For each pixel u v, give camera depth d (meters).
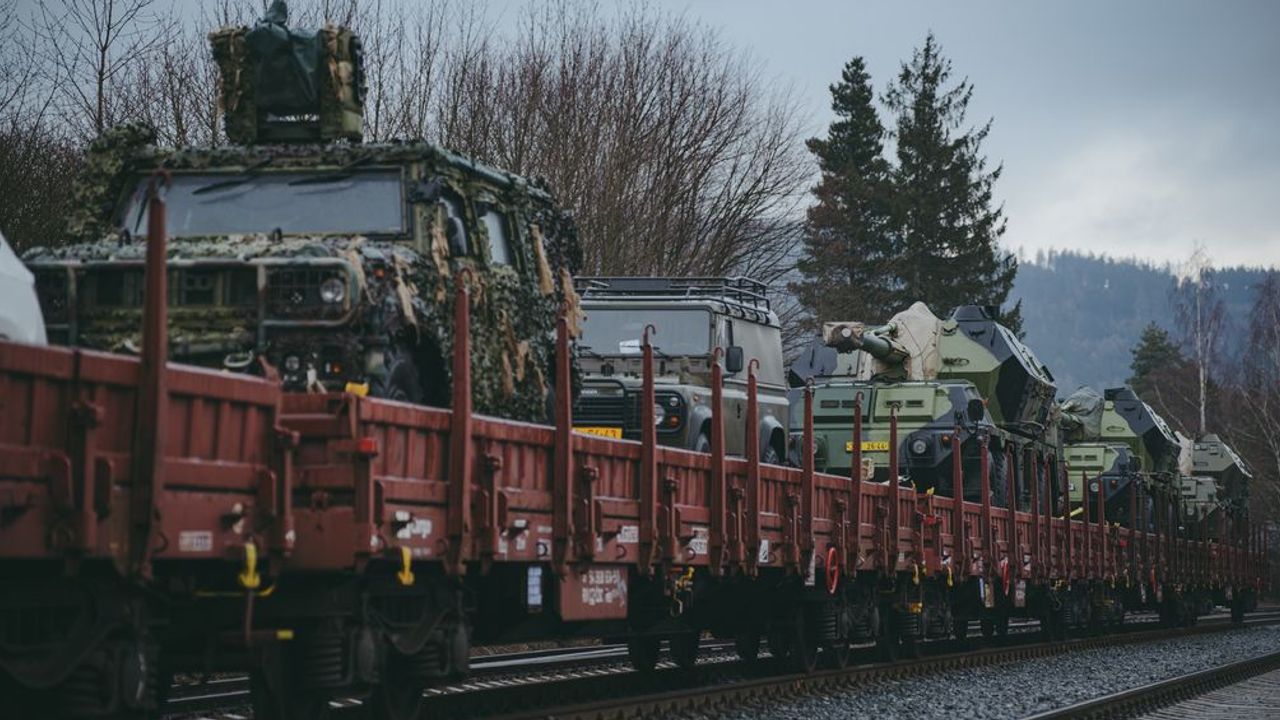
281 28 15.16
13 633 9.12
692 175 44.19
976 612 28.12
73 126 27.84
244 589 10.39
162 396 9.23
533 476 13.49
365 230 14.16
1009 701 19.59
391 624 12.27
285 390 12.63
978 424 31.33
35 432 8.57
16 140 26.55
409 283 13.45
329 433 10.76
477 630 14.64
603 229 40.56
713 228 45.62
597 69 42.28
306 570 10.74
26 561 8.90
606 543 14.70
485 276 14.93
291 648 11.43
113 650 9.66
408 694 13.00
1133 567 37.78
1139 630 40.50
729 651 25.92
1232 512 51.66
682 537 16.03
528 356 15.53
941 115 76.69
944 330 34.06
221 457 9.93
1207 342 94.12
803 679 19.75
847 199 73.56
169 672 11.76
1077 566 33.06
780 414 24.78
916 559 23.31
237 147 14.80
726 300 23.48
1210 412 94.88
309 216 14.27
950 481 31.05
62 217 26.30
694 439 21.91
